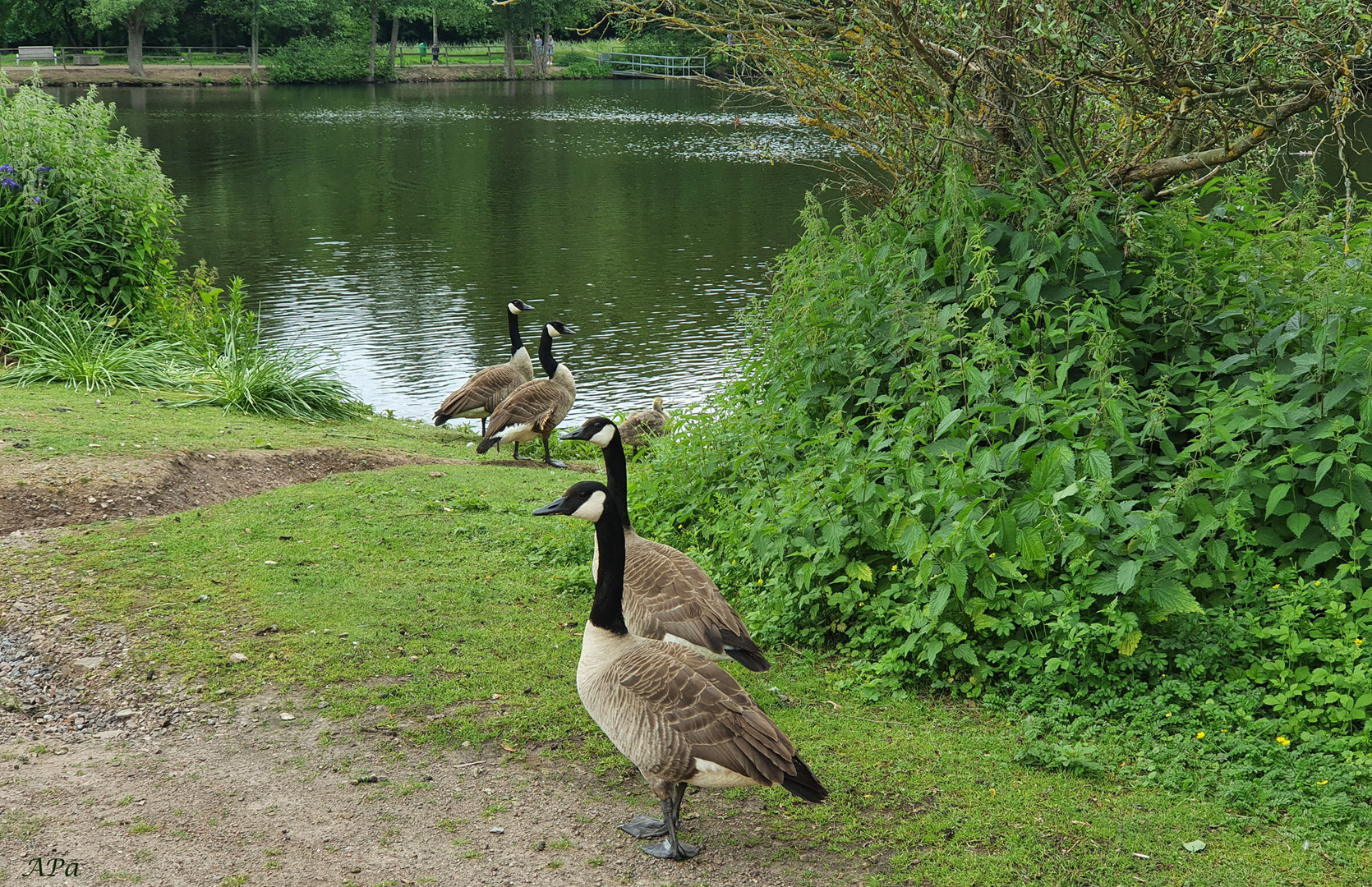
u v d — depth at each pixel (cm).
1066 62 712
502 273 2492
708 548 799
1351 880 432
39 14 7531
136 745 533
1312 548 631
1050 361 729
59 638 633
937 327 721
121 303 1367
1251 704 548
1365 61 659
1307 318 708
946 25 768
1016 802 491
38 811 472
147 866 438
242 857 448
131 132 5012
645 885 436
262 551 783
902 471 684
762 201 3528
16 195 1291
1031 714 575
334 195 3525
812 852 460
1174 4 684
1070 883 436
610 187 3809
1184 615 595
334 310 2148
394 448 1205
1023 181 780
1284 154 841
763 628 677
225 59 8331
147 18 7338
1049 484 616
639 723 437
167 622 658
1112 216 784
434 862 448
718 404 958
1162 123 761
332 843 459
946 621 618
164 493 899
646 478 905
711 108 6800
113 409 1129
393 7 8262
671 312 2177
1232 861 447
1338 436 623
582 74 9056
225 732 547
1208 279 771
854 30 792
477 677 607
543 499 982
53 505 835
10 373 1197
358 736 546
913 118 838
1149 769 514
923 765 525
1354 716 518
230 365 1346
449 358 1855
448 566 785
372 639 648
